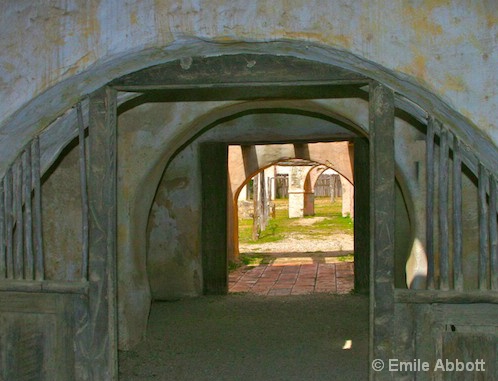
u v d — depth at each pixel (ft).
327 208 96.63
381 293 13.01
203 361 20.43
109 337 13.93
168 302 29.91
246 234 62.75
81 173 14.25
